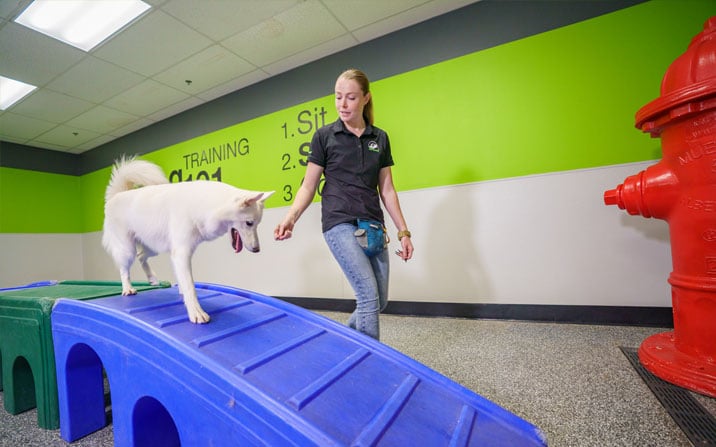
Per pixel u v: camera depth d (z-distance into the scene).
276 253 3.31
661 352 1.39
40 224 4.85
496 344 1.84
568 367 1.48
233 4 2.29
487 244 2.40
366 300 1.10
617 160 2.07
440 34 2.53
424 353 1.76
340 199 1.12
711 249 1.21
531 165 2.27
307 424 0.61
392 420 0.72
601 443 0.96
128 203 1.29
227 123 3.60
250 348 0.92
